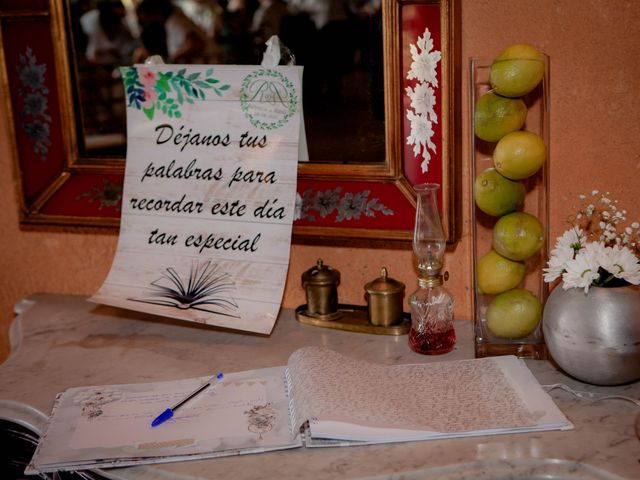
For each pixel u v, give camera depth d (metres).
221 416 0.85
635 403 0.84
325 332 1.12
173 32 1.15
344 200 1.15
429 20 1.04
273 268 1.10
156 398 0.90
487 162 0.97
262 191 1.11
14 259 1.41
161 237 1.16
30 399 0.93
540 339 0.99
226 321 1.07
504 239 0.95
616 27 1.00
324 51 1.09
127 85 1.17
